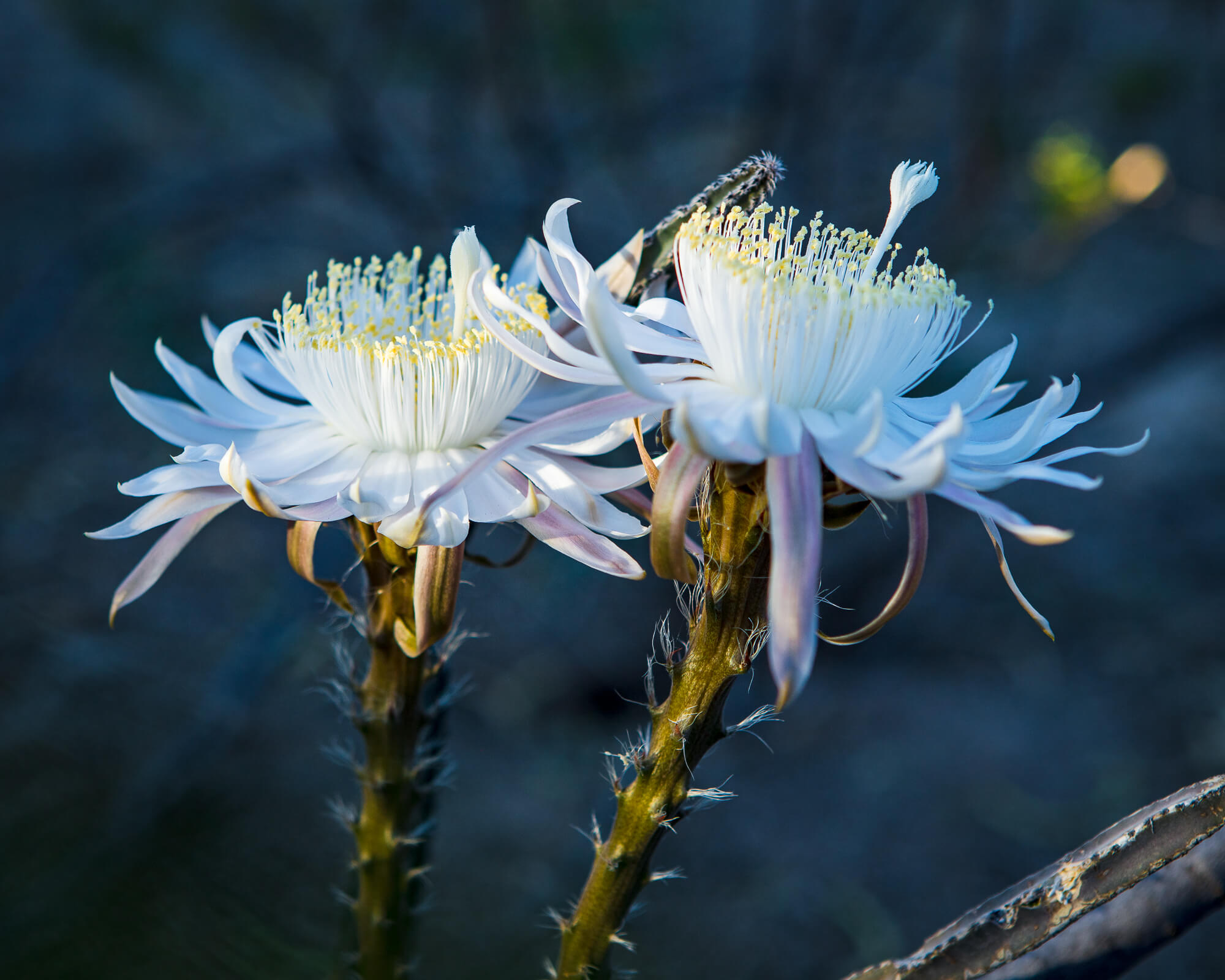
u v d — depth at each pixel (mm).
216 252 1094
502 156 982
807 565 246
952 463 259
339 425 283
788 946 653
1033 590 1015
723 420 256
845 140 1047
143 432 975
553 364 261
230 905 325
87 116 1195
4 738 418
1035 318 1086
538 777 756
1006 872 735
